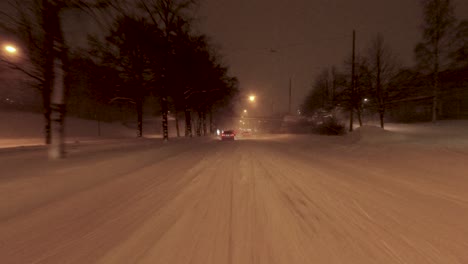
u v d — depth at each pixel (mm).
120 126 49844
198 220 4047
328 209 4555
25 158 9570
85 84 24234
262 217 4176
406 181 6668
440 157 9844
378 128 18531
